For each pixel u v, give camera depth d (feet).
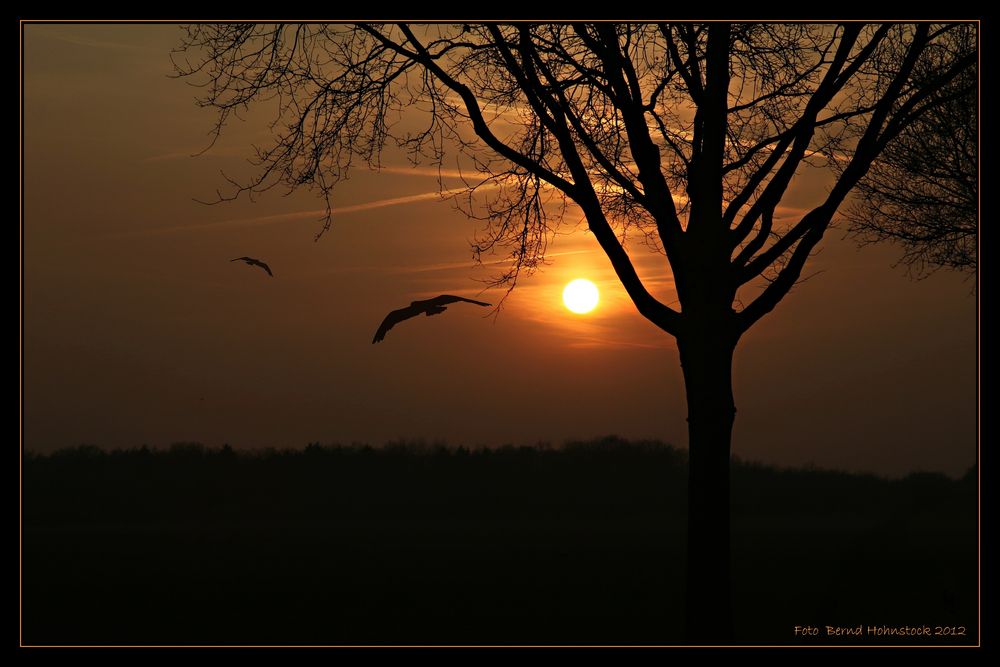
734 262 111.04
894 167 198.39
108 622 128.57
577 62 126.52
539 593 152.35
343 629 124.47
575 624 127.65
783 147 113.50
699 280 108.99
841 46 109.29
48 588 156.25
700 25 114.01
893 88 110.11
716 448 106.32
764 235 112.68
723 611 104.47
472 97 113.09
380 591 154.10
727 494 106.22
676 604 143.13
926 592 147.54
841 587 151.64
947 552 182.09
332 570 179.01
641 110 109.50
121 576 170.19
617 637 119.55
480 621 129.59
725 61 111.14
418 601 145.07
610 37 109.70
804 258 108.99
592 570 179.22
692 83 116.06
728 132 131.85
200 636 120.47
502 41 111.86
